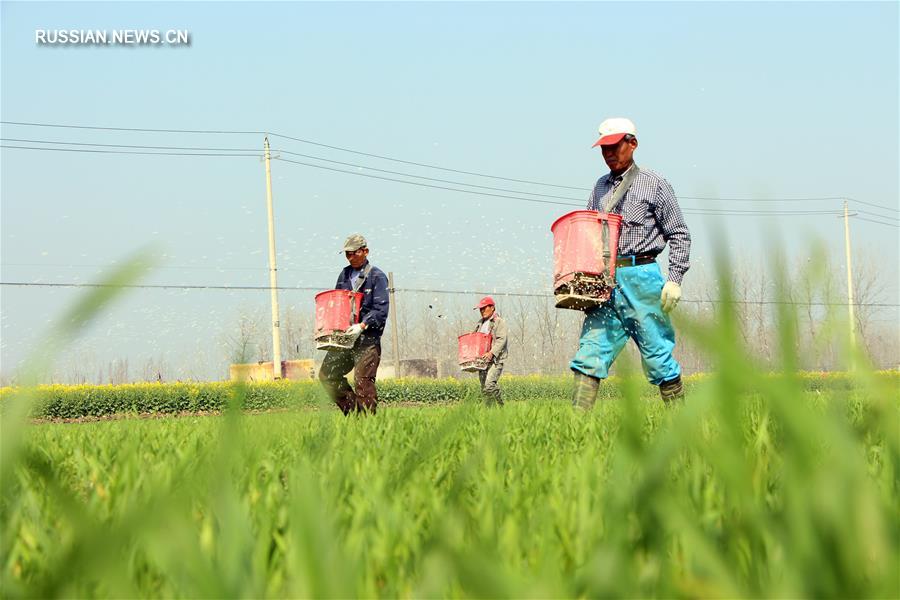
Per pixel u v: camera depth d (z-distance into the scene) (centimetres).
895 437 126
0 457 94
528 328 10100
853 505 100
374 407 1600
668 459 116
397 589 200
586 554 215
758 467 275
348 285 1606
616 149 1162
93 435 906
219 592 137
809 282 89
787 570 97
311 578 109
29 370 82
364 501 283
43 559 245
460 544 217
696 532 123
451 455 518
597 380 1161
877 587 92
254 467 338
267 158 7206
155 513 107
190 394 5612
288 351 7994
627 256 1143
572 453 534
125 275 79
